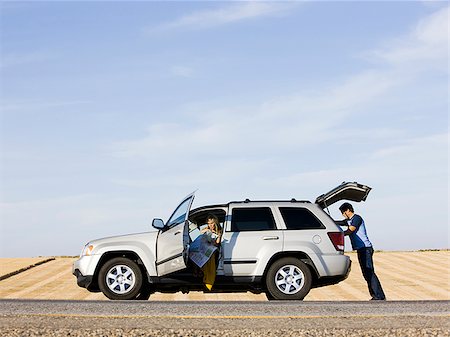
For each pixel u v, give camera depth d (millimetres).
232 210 11781
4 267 21594
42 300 10781
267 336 7930
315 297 16641
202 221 11867
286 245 11492
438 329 8281
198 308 9734
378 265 21641
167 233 11438
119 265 11484
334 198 12594
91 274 11477
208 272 11398
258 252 11477
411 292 16844
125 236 11742
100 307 9820
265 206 11812
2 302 10422
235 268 11453
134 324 8586
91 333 8094
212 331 8180
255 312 9430
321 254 11492
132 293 11391
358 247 12500
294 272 11469
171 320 8859
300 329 8305
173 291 11758
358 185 12266
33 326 8461
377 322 8750
